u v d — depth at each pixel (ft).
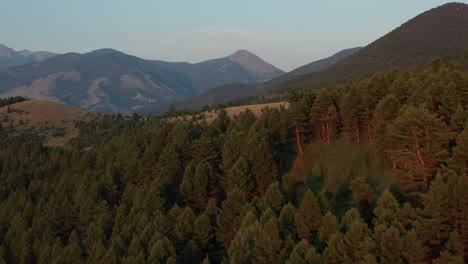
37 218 255.70
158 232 179.73
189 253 172.96
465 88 192.85
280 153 262.26
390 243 119.14
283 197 178.81
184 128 296.30
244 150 236.43
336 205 184.55
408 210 134.92
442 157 170.30
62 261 195.83
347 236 127.75
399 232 122.83
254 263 143.54
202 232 183.21
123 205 228.02
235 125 294.05
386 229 124.26
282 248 144.77
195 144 264.93
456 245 120.57
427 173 171.01
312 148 263.29
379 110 215.10
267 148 229.66
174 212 199.41
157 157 280.72
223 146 258.98
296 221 152.87
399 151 187.32
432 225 127.75
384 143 211.82
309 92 286.87
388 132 197.26
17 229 244.83
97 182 261.44
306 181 230.07
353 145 242.17
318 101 258.78
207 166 237.66
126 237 195.93
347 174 210.79
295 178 218.79
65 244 248.93
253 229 149.07
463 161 151.12
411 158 181.16
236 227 180.86
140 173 268.82
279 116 263.70
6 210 279.49
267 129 252.01
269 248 142.61
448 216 130.00
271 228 145.18
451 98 191.31
